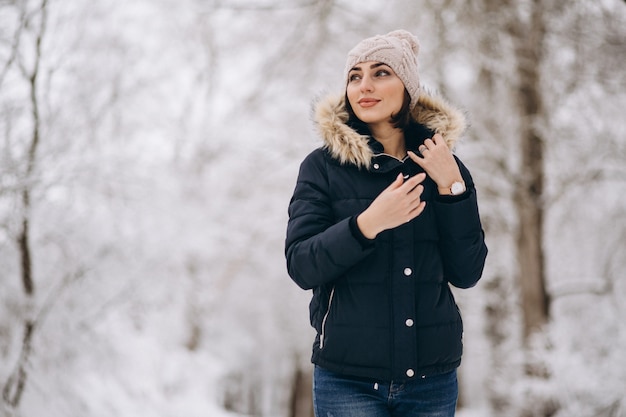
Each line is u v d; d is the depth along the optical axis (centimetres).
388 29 849
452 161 184
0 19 502
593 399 681
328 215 187
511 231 870
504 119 899
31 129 515
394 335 177
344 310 180
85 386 536
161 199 668
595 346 716
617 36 706
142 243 615
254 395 1930
